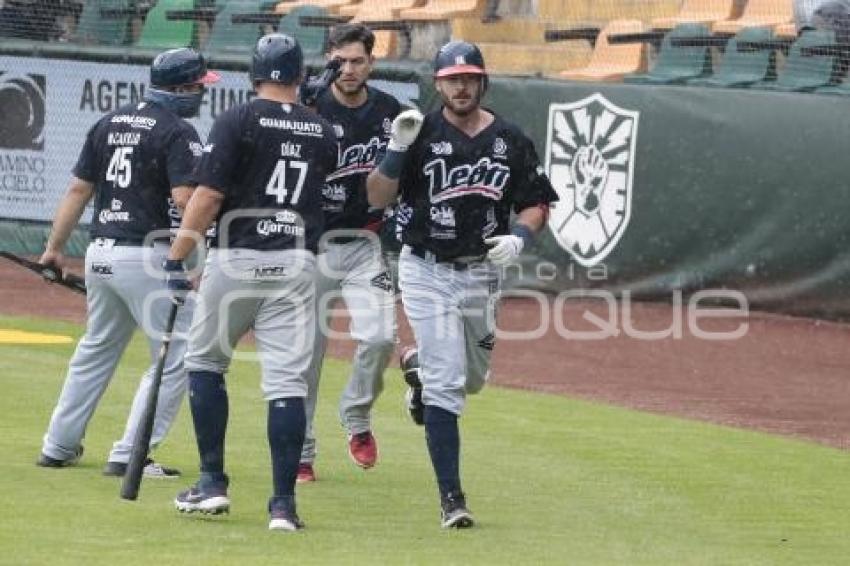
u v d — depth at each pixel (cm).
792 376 4609
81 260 6612
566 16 6744
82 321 5294
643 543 2611
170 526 2600
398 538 2591
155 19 7100
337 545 2514
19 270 6456
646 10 6538
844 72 5706
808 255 5412
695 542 2641
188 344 2730
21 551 2378
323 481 3094
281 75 2638
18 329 5025
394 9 6912
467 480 3128
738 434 3759
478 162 2716
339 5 7050
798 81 5769
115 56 6662
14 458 3142
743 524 2808
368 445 3162
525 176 2783
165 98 3005
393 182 2709
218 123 2600
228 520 2677
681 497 3023
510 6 6862
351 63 3047
